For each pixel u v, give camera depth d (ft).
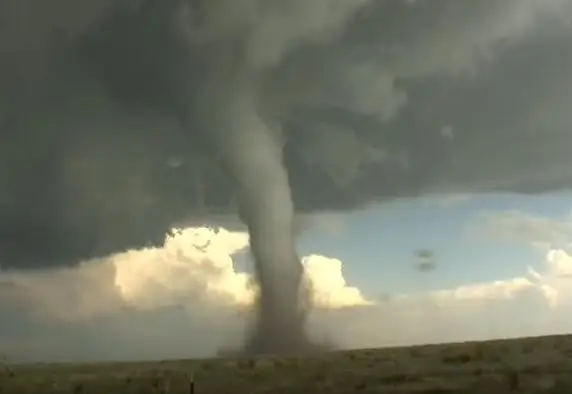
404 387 17.39
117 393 18.92
